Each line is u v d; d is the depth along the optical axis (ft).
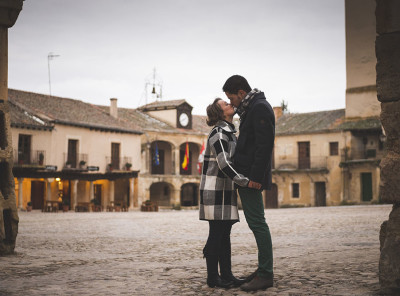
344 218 57.16
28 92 131.13
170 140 151.53
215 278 14.92
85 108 138.41
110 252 26.07
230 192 14.88
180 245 29.50
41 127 113.70
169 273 17.89
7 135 24.49
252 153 14.42
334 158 145.59
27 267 19.94
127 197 143.84
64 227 52.03
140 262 21.44
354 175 141.18
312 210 93.81
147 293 14.32
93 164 128.67
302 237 32.91
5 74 24.44
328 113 159.12
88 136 127.65
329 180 146.51
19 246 30.07
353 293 13.15
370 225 43.11
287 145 156.04
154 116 161.38
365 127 136.87
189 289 14.76
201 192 15.01
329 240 29.68
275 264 19.20
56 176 119.03
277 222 53.72
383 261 12.71
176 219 69.56
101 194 137.28
